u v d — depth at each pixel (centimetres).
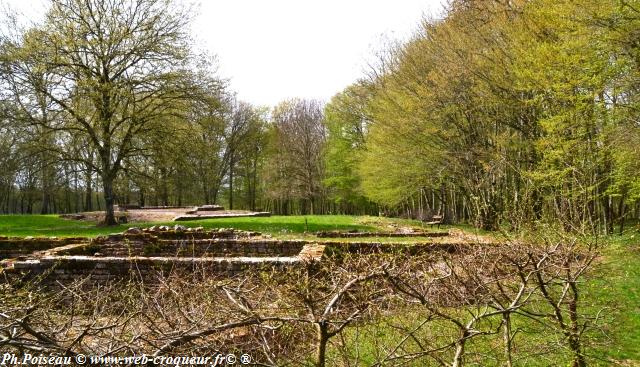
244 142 4619
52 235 1723
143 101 2303
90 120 2177
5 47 1958
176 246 1296
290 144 4372
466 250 677
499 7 1864
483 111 2006
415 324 466
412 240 1390
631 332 656
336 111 3897
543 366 547
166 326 421
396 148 2372
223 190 5028
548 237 534
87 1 2050
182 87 2172
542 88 1467
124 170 2239
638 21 1147
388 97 2467
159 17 2134
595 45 1254
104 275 898
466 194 2233
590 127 1403
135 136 2198
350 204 4825
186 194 4297
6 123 1958
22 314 385
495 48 1809
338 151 3922
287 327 379
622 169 1355
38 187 3553
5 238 1339
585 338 539
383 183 2631
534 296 631
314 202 4628
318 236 1623
